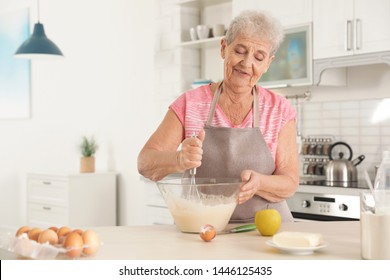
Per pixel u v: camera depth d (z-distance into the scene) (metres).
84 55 5.98
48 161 6.39
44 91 6.44
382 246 1.45
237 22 2.12
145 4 5.29
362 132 3.98
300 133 4.33
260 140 2.27
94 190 5.46
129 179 5.52
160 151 2.11
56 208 5.46
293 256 1.52
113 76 5.65
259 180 2.00
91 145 5.68
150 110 5.26
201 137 1.93
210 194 1.87
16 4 6.68
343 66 3.75
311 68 3.92
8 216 6.87
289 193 2.18
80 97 6.03
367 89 3.95
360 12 3.65
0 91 6.93
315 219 3.62
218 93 2.31
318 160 4.25
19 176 6.77
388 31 3.51
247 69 2.13
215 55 4.86
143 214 5.37
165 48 4.99
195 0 4.69
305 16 3.95
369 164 3.94
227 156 2.26
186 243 1.71
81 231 1.57
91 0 5.87
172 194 1.88
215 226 1.88
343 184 3.66
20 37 6.57
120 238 1.80
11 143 6.86
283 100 2.34
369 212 1.48
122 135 5.58
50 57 4.91
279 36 2.16
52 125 6.34
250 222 2.20
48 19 6.38
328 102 4.17
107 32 5.70
